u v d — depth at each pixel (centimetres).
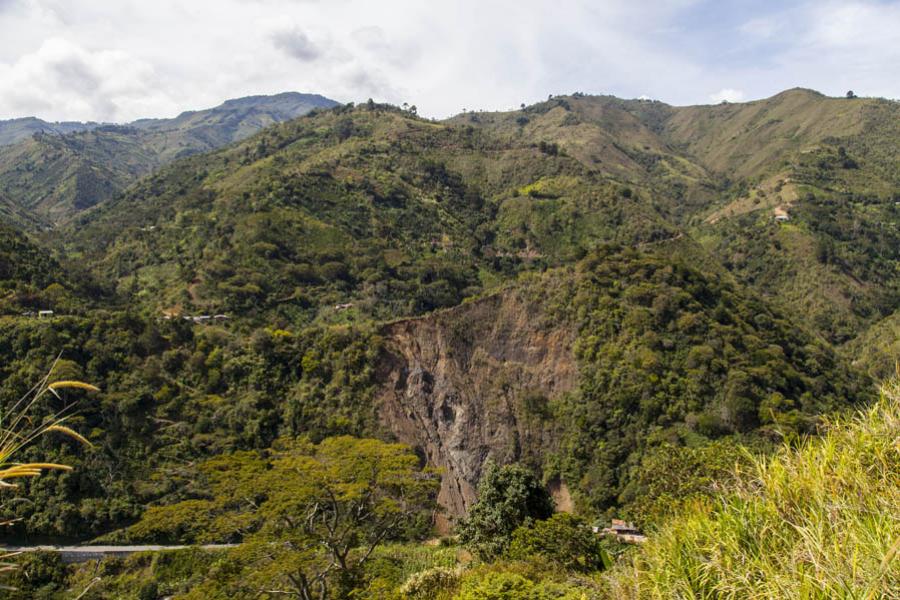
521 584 1373
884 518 440
